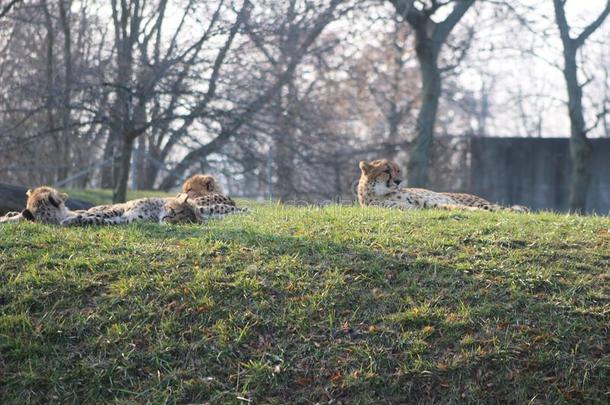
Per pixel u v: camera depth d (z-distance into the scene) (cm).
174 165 3725
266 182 2861
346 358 851
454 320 895
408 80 4731
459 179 4019
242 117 2520
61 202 1237
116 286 930
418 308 907
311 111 3169
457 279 965
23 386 818
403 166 4325
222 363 846
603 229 1164
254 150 2858
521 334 882
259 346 864
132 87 2302
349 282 952
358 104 4350
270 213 1285
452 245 1065
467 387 830
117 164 3014
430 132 3634
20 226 1116
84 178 3625
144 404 804
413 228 1142
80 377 827
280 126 2803
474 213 1273
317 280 952
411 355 854
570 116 3616
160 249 1018
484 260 1015
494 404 823
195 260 991
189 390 819
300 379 831
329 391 821
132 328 875
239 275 955
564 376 845
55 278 943
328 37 3672
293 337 873
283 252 1022
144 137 3566
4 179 3297
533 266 1001
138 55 2780
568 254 1043
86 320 883
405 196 1498
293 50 2803
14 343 854
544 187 3878
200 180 1496
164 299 914
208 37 2389
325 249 1025
